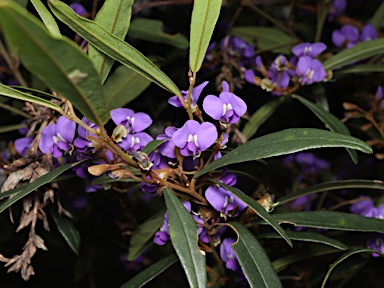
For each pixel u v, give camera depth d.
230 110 0.23
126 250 0.44
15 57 0.32
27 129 0.32
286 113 0.45
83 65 0.18
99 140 0.21
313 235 0.24
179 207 0.21
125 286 0.25
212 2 0.21
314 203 0.39
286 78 0.30
